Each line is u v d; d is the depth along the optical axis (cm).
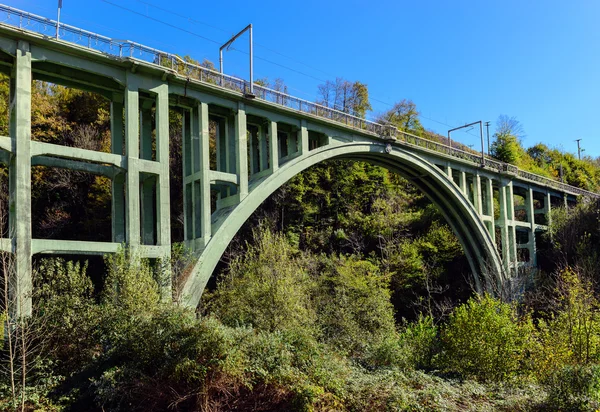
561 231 4544
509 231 4378
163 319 1414
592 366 1619
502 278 3869
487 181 4156
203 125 2275
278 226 4472
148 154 2292
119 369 1363
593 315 2180
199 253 2180
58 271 1622
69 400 1369
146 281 1675
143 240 2208
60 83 2111
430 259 4516
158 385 1345
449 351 2134
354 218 4816
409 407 1484
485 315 2053
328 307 2627
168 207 2069
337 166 4991
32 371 1444
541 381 1908
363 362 2127
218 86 2302
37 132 3697
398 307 4206
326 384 1496
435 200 4031
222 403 1372
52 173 3631
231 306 2262
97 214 3662
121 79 2041
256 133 2958
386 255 4484
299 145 2708
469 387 1795
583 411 1424
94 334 1555
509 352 1994
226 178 2319
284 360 1458
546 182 4884
